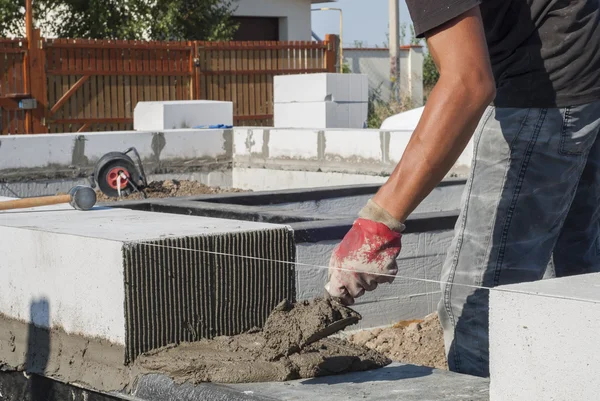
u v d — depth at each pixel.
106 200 8.50
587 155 2.85
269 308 3.00
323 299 2.61
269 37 20.58
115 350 2.75
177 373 2.57
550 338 1.92
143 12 17.12
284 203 6.56
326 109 11.80
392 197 2.31
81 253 2.84
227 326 2.91
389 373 2.63
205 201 6.13
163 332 2.77
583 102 2.71
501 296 2.01
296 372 2.58
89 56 13.34
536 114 2.73
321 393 2.41
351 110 12.16
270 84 15.21
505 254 2.82
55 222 3.23
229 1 18.97
